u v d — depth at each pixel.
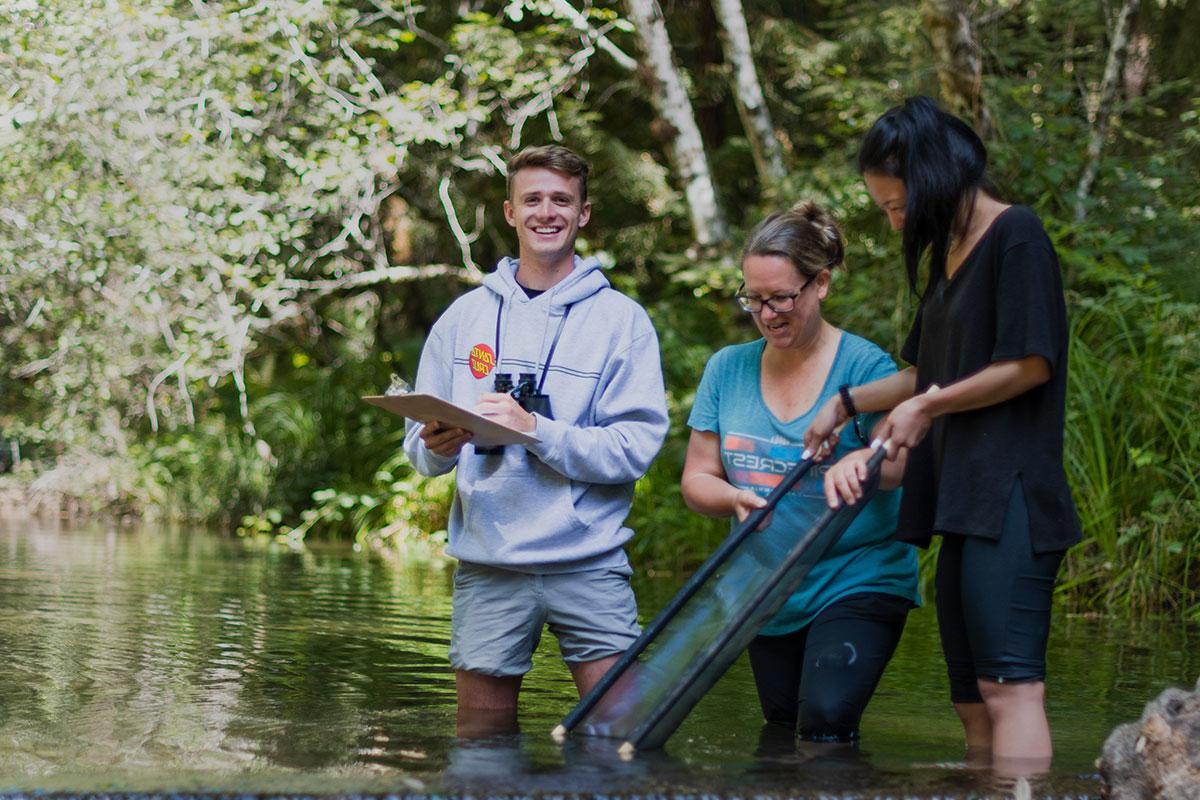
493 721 4.98
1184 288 12.02
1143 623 9.23
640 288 22.19
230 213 14.11
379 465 20.03
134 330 15.17
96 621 7.91
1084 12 14.38
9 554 12.78
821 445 4.98
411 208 22.02
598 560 5.15
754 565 5.05
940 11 12.70
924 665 7.02
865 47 18.66
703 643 4.84
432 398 4.48
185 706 5.18
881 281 12.95
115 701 5.25
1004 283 4.29
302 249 15.35
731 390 5.35
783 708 5.21
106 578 10.75
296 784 3.68
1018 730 4.30
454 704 5.41
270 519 18.91
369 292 22.80
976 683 4.62
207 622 8.09
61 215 13.23
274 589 10.43
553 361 5.17
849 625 4.97
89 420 19.73
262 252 15.88
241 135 14.23
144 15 12.56
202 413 21.23
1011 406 4.34
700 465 5.40
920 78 14.16
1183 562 10.15
